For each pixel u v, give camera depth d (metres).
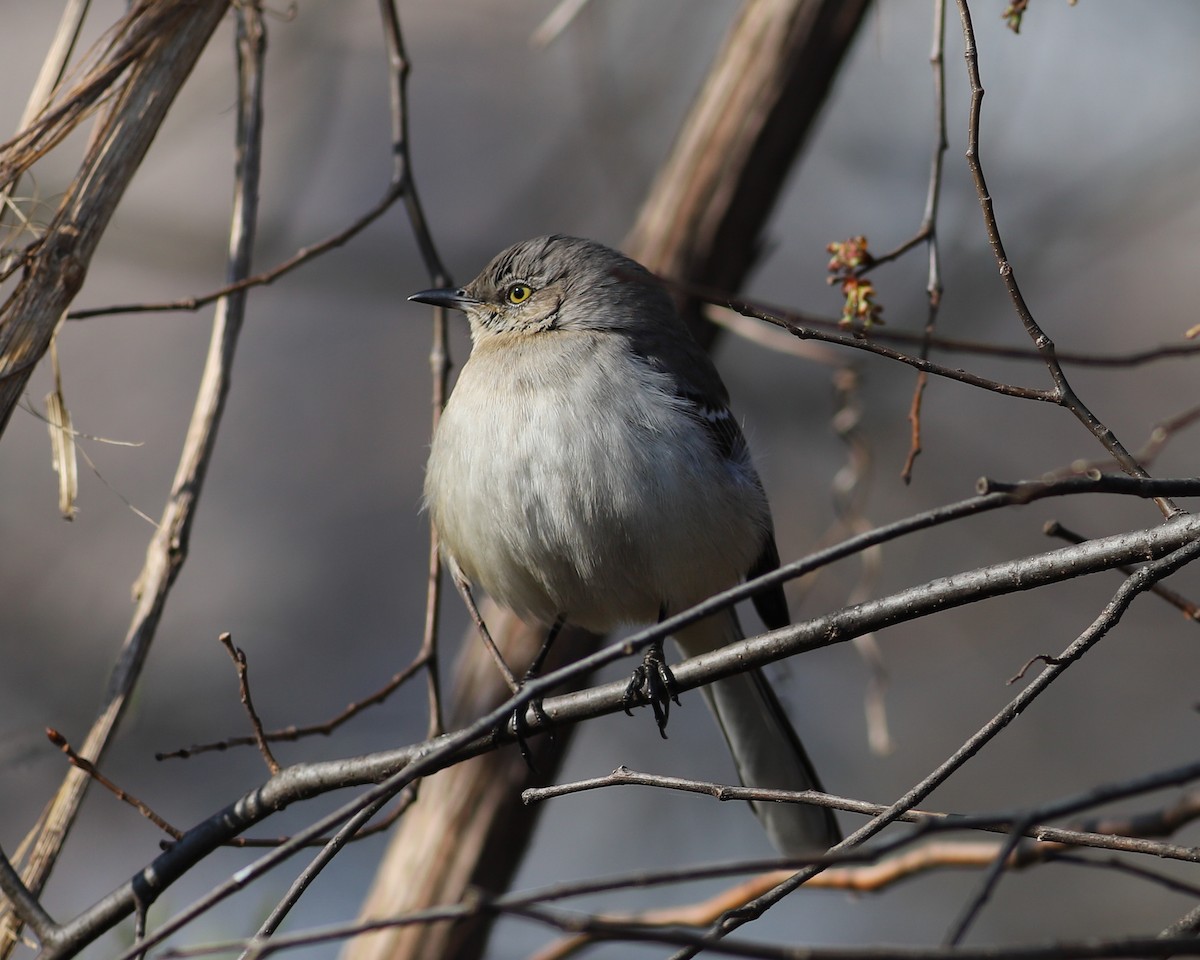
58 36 6.13
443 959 8.00
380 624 13.51
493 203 13.91
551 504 7.17
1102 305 13.66
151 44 6.14
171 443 13.73
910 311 13.00
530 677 7.97
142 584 6.20
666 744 12.84
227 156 13.29
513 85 14.30
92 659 12.70
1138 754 12.23
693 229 8.85
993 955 3.10
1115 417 13.37
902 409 13.09
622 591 7.49
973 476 12.98
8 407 5.75
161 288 13.89
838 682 13.11
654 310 8.11
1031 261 12.72
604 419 7.24
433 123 14.12
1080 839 4.50
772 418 13.20
